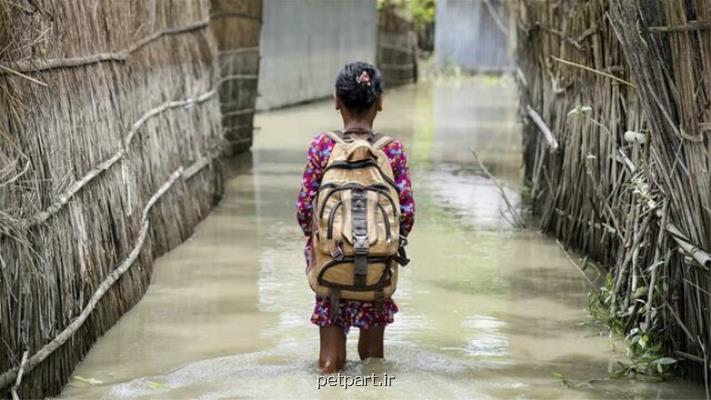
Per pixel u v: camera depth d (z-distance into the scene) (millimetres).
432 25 39125
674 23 5426
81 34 6625
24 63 5410
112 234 6973
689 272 5719
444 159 14742
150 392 5586
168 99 9328
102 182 6836
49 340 5582
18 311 5145
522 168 13617
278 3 21812
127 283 7312
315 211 5430
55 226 5777
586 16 8172
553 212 9664
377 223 5258
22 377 5191
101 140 6891
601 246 8266
